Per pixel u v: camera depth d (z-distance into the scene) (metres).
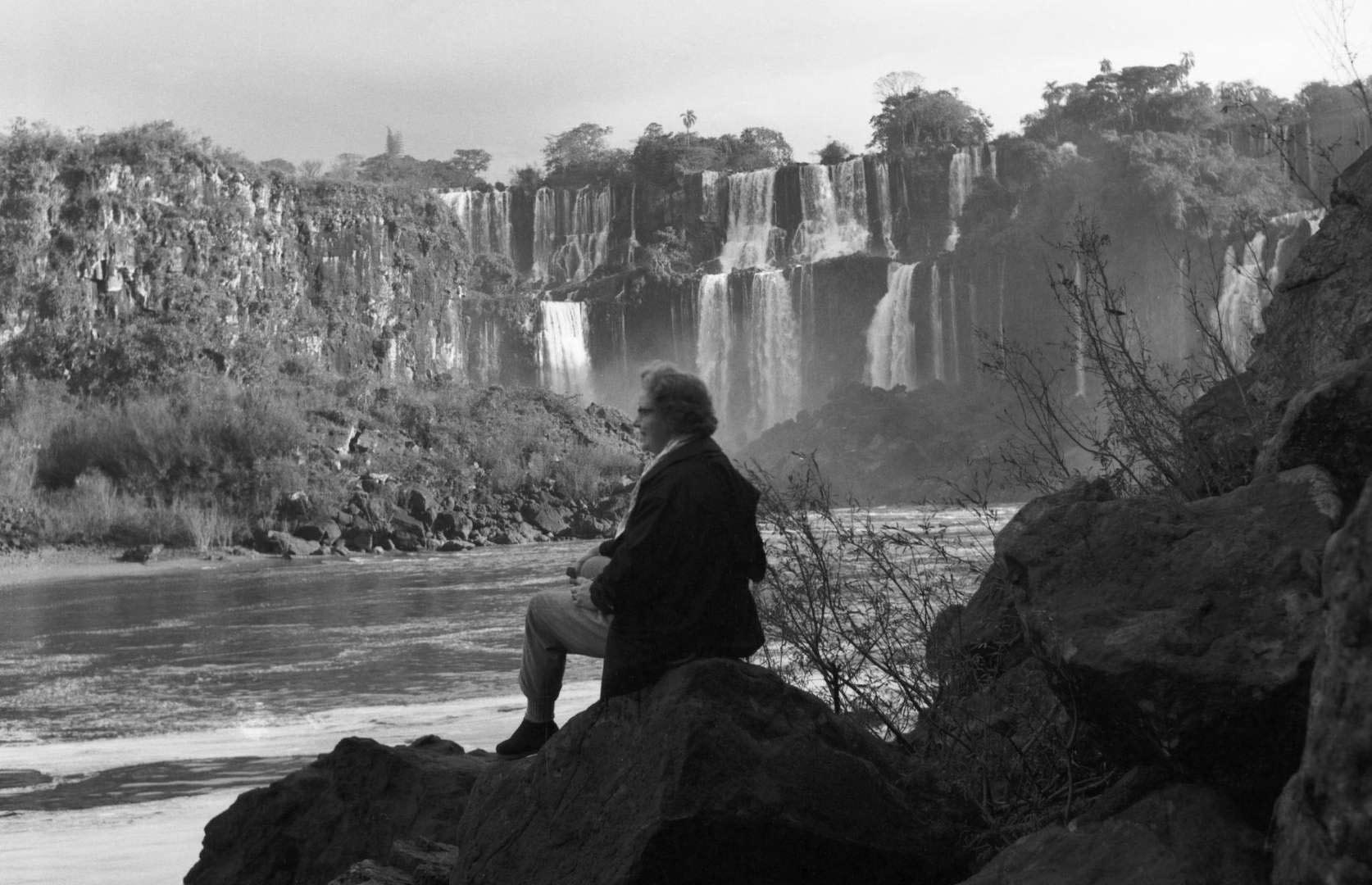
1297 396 3.52
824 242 107.38
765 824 3.90
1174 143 80.75
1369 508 2.30
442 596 29.33
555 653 5.11
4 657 20.70
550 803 4.26
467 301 88.12
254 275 67.00
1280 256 51.38
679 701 4.03
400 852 5.21
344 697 15.38
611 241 113.12
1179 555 3.34
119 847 7.72
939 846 4.09
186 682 17.34
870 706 5.20
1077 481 4.37
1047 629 3.38
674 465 4.27
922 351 88.25
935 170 107.38
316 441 54.03
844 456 74.94
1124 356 4.93
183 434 51.62
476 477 56.25
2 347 59.09
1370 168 5.05
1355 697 2.24
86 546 46.69
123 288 61.94
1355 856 2.19
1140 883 3.08
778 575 5.21
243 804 6.02
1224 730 3.06
